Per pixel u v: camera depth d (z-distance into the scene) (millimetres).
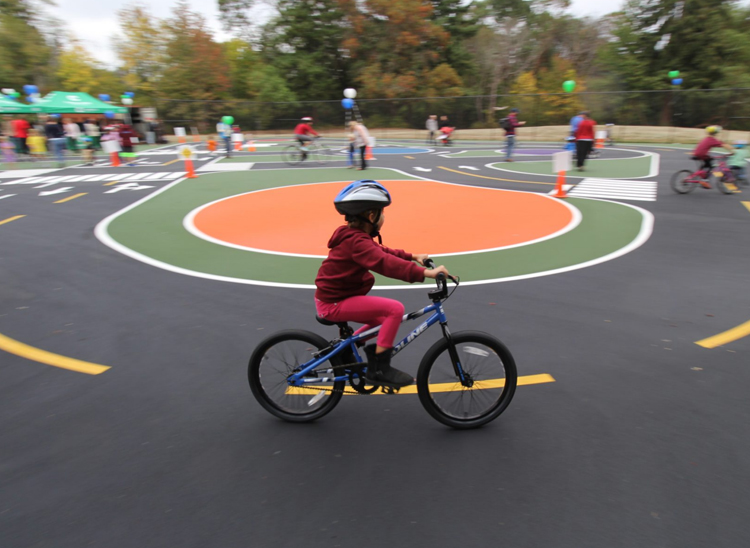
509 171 19094
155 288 6953
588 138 18328
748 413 3793
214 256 8492
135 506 2990
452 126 38375
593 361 4652
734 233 9312
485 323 5543
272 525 2826
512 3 47781
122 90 47594
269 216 11750
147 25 45938
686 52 39375
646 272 7211
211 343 5234
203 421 3887
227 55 48594
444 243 9141
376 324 3650
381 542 2689
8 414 4004
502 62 45688
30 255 8672
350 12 42500
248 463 3379
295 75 46250
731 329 5277
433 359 3605
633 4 40719
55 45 48500
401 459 3385
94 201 13867
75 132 26672
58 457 3463
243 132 41031
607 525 2762
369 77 42125
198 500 3035
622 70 42656
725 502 2910
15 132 25656
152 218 11633
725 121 29625
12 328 5723
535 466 3270
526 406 3963
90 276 7520
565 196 13500
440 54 46094
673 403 3949
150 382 4480
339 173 19344
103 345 5246
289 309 6098
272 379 3906
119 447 3570
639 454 3355
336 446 3547
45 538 2762
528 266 7613
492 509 2906
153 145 34312
